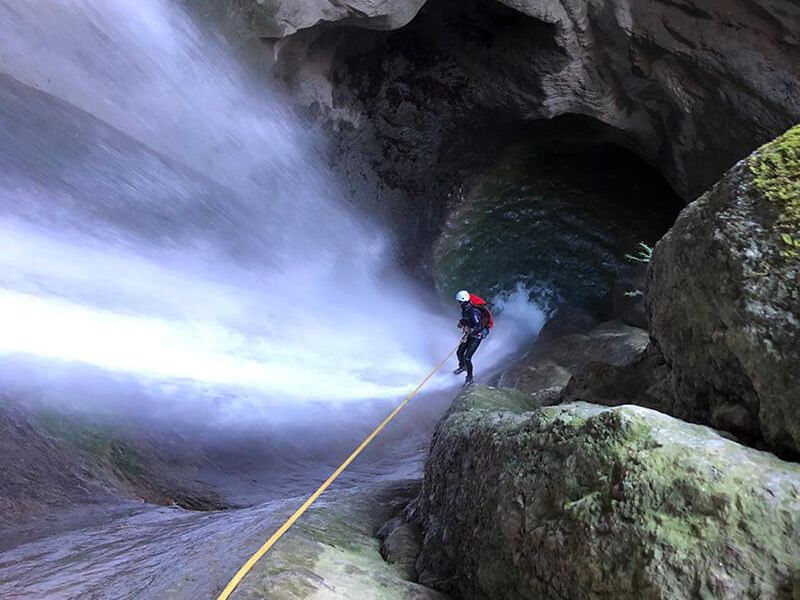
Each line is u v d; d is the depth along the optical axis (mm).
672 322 2996
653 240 14031
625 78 11125
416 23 12602
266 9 9133
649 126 11859
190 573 2936
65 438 5344
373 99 13492
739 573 1819
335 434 8930
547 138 14062
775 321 2301
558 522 2297
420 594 2791
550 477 2439
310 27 10906
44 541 3986
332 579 2754
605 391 3812
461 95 13297
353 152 13906
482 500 2793
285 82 11867
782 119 9344
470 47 12508
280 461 7441
